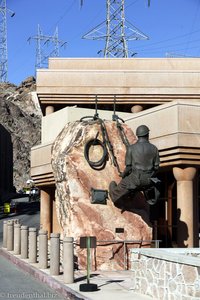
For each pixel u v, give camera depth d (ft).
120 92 103.55
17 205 173.06
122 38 163.22
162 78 103.24
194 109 61.57
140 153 43.27
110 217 48.08
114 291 35.70
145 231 49.01
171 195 69.97
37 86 104.88
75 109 84.33
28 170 451.53
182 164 61.57
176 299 29.73
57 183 50.93
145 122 67.05
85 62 112.27
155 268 32.81
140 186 43.86
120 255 47.37
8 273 49.11
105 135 49.98
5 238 73.41
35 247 54.34
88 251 36.91
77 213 47.44
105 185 48.70
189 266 28.53
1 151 269.03
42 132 93.76
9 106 494.59
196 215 65.36
